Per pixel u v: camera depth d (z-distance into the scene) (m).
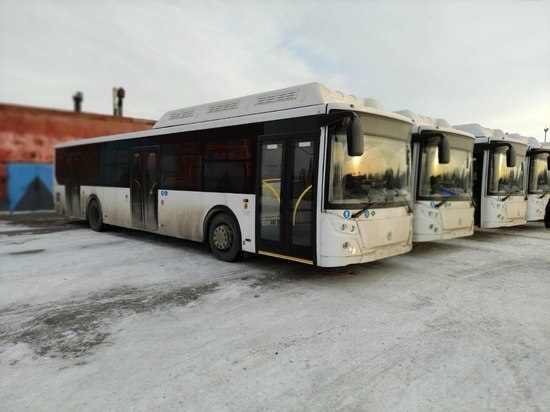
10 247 9.22
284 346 3.99
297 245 6.13
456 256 8.41
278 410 2.92
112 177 10.84
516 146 11.03
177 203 8.62
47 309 5.06
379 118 6.27
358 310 5.02
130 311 4.99
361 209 5.88
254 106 7.28
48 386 3.23
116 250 8.88
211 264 7.51
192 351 3.88
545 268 7.32
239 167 7.16
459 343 4.06
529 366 3.57
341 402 3.02
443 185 8.45
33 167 17.47
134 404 2.98
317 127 5.80
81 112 18.56
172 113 9.23
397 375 3.41
